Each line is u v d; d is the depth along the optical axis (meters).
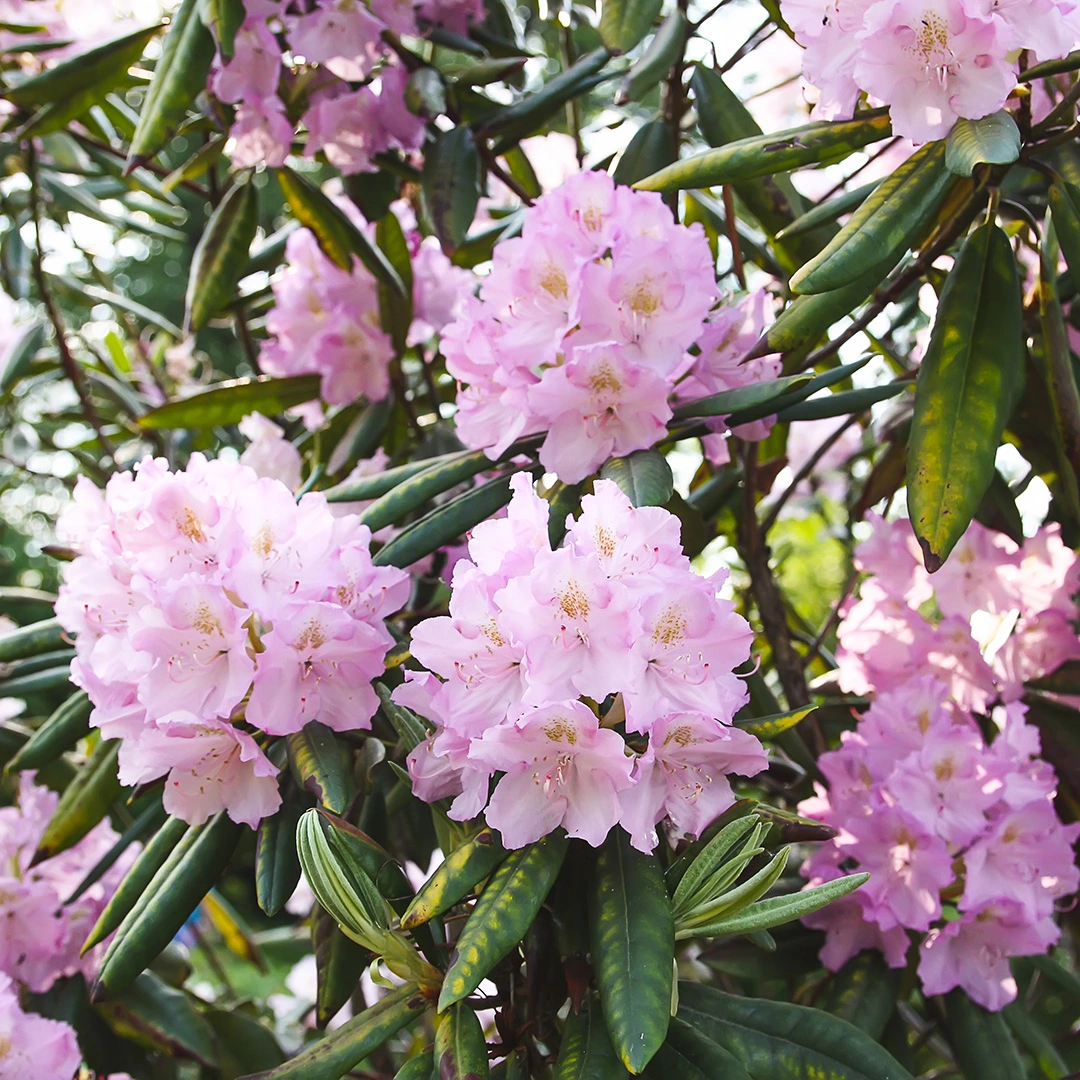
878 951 1.20
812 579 2.15
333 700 1.09
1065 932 1.45
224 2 1.21
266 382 1.41
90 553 1.12
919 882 1.16
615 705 1.01
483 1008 1.05
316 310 1.44
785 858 0.99
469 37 1.39
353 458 1.38
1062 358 1.14
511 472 1.17
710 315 1.15
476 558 1.01
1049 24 1.04
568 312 1.11
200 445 1.68
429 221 1.30
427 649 1.01
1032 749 1.19
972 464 1.08
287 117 1.33
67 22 1.47
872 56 1.05
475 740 0.99
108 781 1.25
